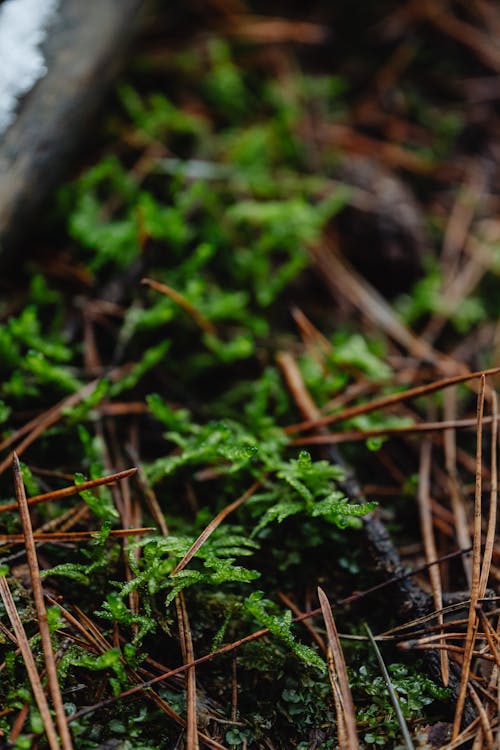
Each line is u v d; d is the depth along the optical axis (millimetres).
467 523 378
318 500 367
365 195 447
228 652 350
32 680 331
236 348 400
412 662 351
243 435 374
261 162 449
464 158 485
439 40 540
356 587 365
